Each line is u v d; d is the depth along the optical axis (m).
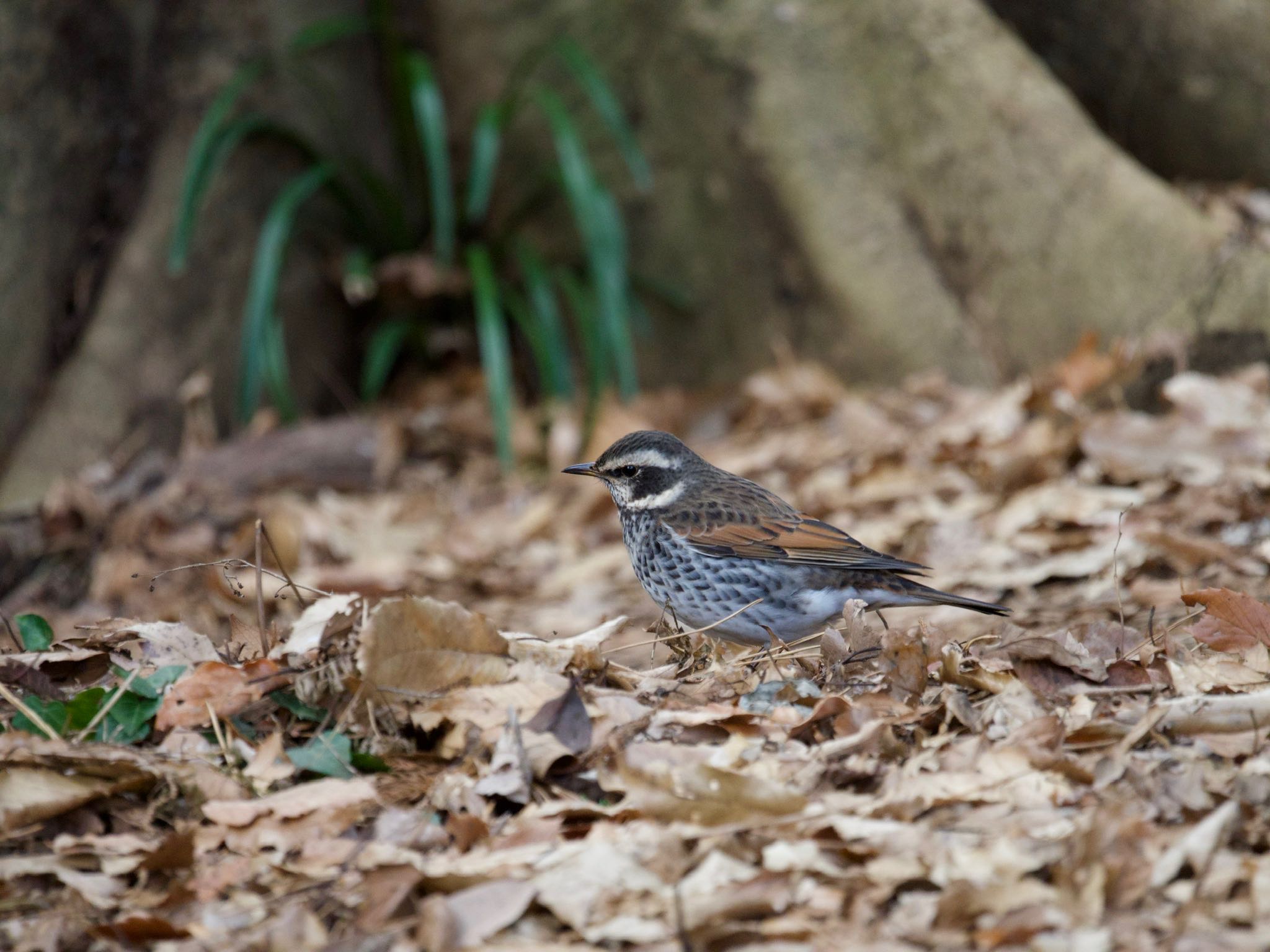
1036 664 6.90
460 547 13.44
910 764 5.97
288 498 13.99
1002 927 4.77
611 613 11.32
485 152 15.90
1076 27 15.89
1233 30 15.04
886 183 15.97
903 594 8.53
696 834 5.46
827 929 4.91
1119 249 14.78
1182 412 12.09
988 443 12.80
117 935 5.11
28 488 15.12
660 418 15.75
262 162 16.62
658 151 16.75
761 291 16.39
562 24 16.88
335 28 16.48
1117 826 5.12
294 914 5.10
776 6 16.17
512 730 6.14
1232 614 7.17
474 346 17.91
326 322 17.36
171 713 6.45
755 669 7.42
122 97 16.03
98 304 15.80
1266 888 4.89
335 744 6.24
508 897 5.14
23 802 5.81
